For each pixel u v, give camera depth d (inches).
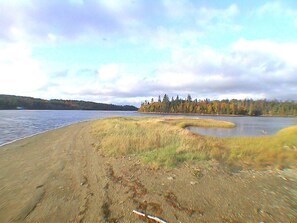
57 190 219.5
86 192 210.1
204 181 218.8
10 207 184.1
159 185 213.8
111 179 243.1
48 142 575.2
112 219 156.4
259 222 143.3
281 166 275.3
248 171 253.4
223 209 161.6
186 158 306.7
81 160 347.3
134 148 393.1
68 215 165.9
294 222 141.7
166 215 157.0
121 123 1008.9
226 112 4906.5
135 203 178.9
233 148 391.9
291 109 5241.1
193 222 146.9
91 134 700.7
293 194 184.5
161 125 925.2
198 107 5128.0
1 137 732.7
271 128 1529.3
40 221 158.7
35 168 311.1
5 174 286.2
